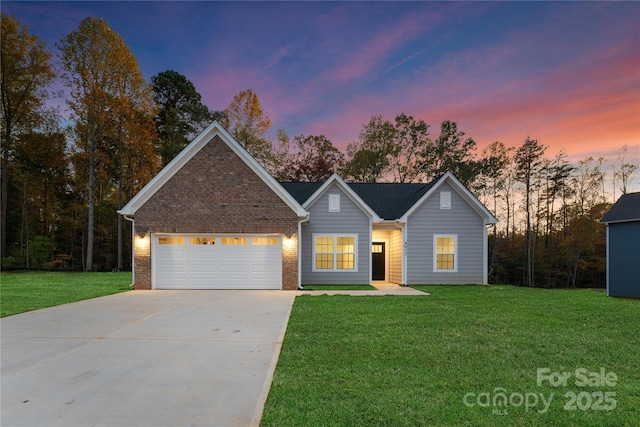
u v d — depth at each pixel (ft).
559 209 108.68
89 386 13.61
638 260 43.70
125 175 94.22
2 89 76.28
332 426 10.36
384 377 14.20
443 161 118.52
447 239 54.54
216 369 15.48
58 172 92.99
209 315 27.55
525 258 111.75
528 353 17.52
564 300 36.17
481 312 28.55
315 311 28.86
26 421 10.85
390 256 59.26
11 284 49.03
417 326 23.43
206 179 44.16
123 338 20.76
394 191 63.82
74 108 77.00
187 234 44.01
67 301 34.09
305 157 121.08
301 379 13.99
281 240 44.57
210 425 10.55
